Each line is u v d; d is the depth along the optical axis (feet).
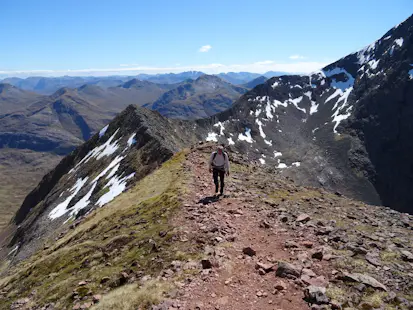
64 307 39.96
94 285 42.80
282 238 43.75
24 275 66.64
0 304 56.29
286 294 30.01
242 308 28.48
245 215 53.47
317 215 54.34
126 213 80.23
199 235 46.42
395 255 36.45
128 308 31.19
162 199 72.49
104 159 357.20
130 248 50.75
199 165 101.65
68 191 355.36
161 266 39.96
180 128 544.21
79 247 65.10
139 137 330.54
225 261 37.06
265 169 110.73
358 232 45.03
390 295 27.89
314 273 33.04
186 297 30.89
